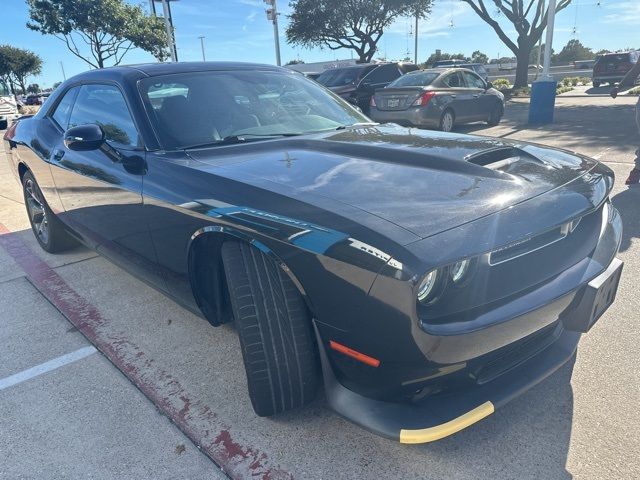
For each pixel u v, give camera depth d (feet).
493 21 73.51
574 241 6.92
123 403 8.04
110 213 9.66
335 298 5.68
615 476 6.20
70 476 6.63
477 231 5.48
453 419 5.90
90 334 10.23
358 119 11.25
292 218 6.03
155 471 6.65
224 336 9.92
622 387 7.79
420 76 35.22
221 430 7.31
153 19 89.51
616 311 9.98
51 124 12.69
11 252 15.30
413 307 5.12
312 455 6.78
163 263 8.54
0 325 10.80
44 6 81.87
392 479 6.35
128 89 9.56
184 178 7.71
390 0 90.07
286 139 8.98
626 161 22.38
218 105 9.74
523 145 8.48
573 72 128.36
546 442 6.79
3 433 7.49
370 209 5.83
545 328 6.71
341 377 6.31
